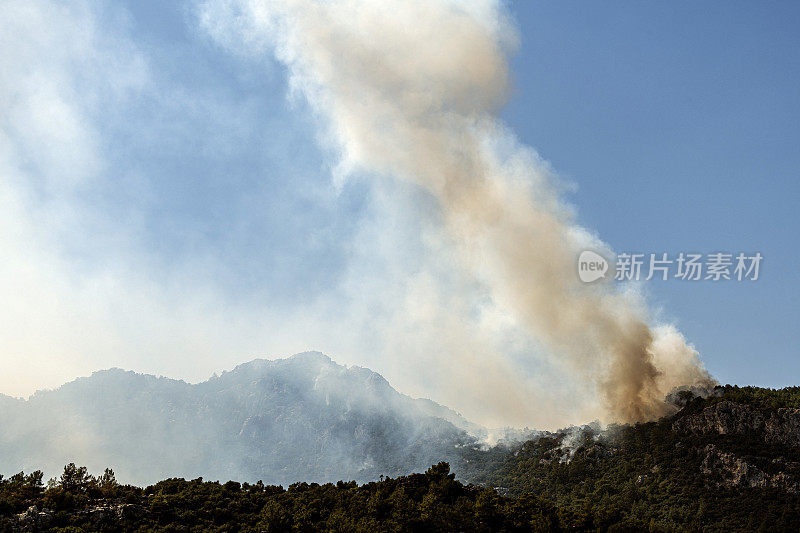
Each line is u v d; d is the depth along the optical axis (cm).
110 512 8894
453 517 9669
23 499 8944
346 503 10806
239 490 11575
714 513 12444
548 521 10019
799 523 11081
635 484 14888
